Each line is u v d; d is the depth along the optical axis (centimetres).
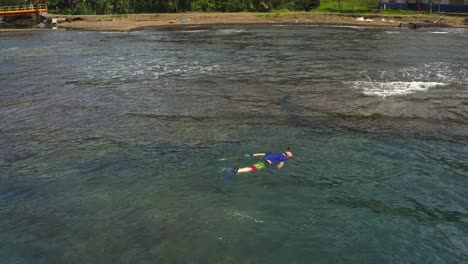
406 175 957
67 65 2394
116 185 923
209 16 5291
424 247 696
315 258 671
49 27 5109
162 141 1178
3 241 727
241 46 3083
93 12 6031
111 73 2139
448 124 1312
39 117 1422
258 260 669
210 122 1337
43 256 686
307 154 1076
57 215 807
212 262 665
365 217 785
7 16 5847
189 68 2241
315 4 6406
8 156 1092
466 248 694
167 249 697
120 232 747
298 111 1441
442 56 2527
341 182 925
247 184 917
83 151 1119
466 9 5262
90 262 669
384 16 4966
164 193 884
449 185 910
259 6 6009
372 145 1141
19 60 2592
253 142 1161
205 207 826
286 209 816
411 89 1717
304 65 2264
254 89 1744
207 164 1021
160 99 1617
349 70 2114
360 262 660
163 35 3966
